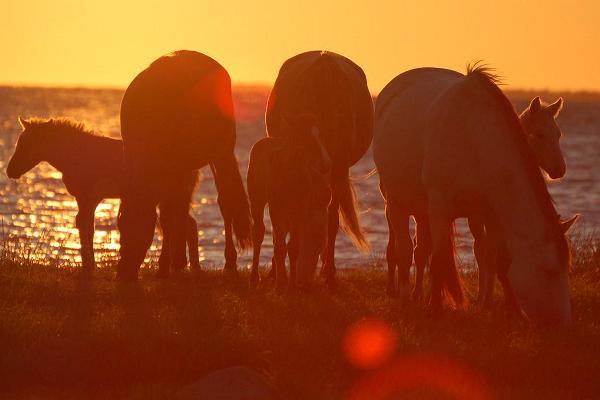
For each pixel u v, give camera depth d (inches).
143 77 1128.2
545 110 1037.2
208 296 1016.9
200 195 3016.7
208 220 2373.3
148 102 1110.4
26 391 734.5
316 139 984.3
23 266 1169.4
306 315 935.7
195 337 806.5
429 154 925.2
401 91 1074.7
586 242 1469.0
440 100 936.3
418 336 852.6
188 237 1241.4
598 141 7057.1
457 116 908.0
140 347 786.8
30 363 759.1
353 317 922.7
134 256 1095.6
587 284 1135.0
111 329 838.5
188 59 1147.3
